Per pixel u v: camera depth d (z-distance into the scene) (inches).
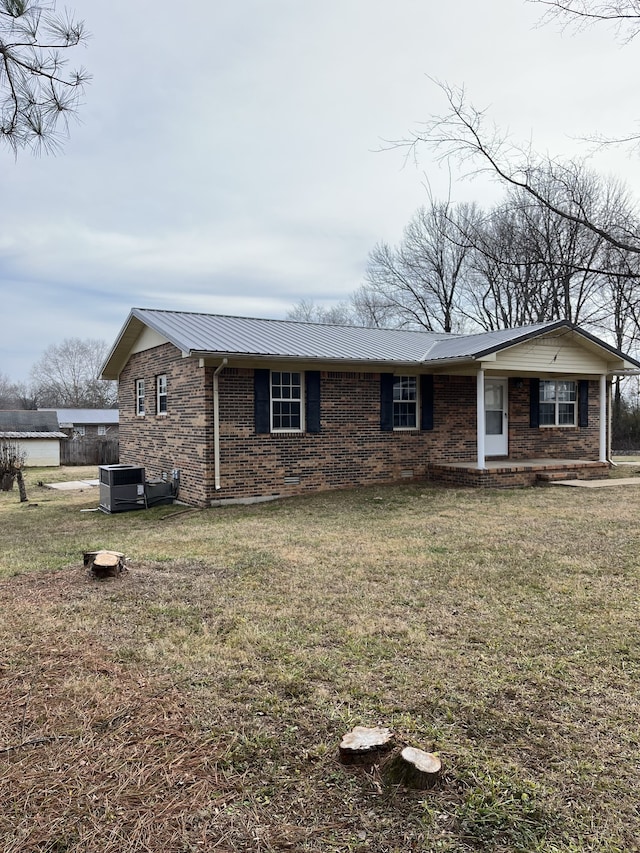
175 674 144.8
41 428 1129.4
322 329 593.9
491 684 138.7
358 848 86.7
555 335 521.0
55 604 198.8
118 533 356.5
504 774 103.9
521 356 514.0
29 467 1033.5
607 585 218.2
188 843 87.7
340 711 126.6
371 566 249.8
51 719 123.0
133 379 599.2
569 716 124.3
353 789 100.3
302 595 208.8
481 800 96.7
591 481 525.0
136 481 471.5
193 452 462.0
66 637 168.6
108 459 1142.3
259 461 464.1
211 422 445.1
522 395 597.3
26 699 131.8
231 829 90.7
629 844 87.2
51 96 169.6
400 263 1188.5
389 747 108.3
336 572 240.4
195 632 173.2
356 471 509.4
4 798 97.7
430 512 386.3
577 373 572.7
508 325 1056.8
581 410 636.7
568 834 89.4
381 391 519.5
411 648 160.4
